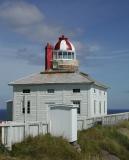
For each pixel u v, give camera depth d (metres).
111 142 33.06
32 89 46.22
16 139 24.70
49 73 47.94
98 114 49.12
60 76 46.97
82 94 44.66
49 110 28.73
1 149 23.08
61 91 45.34
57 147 25.42
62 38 50.84
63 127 28.33
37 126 27.12
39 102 45.91
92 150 29.59
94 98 46.88
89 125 37.22
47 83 45.53
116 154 31.25
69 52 49.66
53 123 28.55
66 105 28.30
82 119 36.03
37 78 47.16
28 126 26.02
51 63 50.06
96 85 47.53
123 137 37.03
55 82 45.34
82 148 29.19
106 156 29.62
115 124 43.12
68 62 49.31
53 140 26.25
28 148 24.44
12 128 24.14
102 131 35.62
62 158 24.66
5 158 21.89
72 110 28.45
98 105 49.44
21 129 25.36
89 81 44.44
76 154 25.91
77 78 45.72
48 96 45.69
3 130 23.56
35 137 26.11
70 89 45.09
